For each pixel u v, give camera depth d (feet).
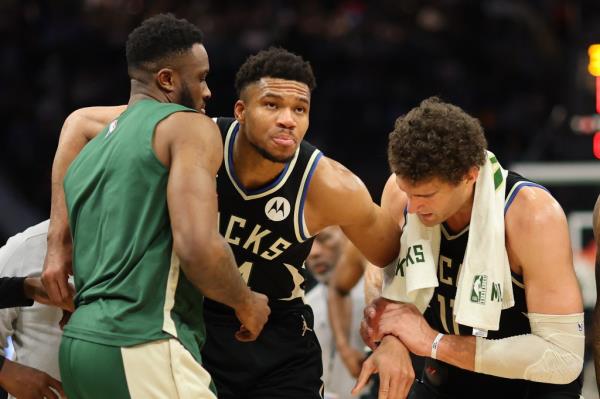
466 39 44.32
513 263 13.52
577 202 30.48
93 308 11.64
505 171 13.66
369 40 42.11
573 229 30.27
